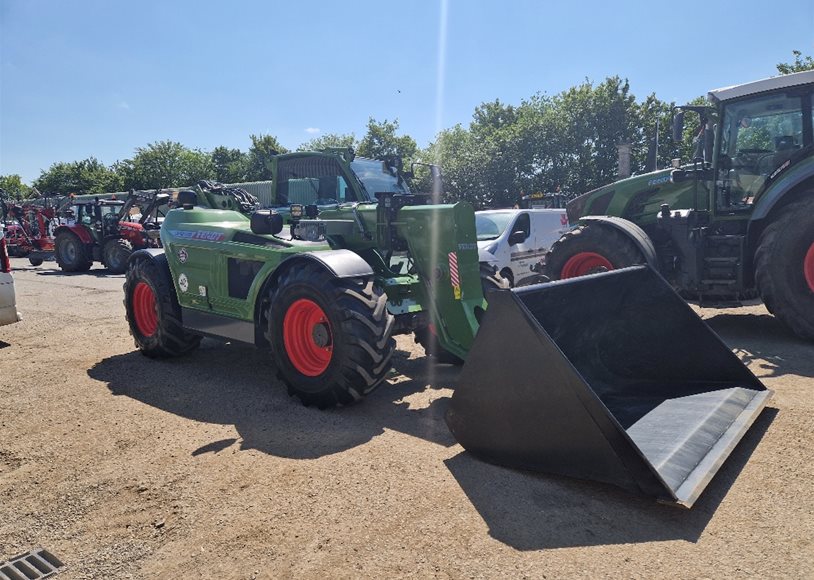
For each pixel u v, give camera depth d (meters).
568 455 2.98
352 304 4.05
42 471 3.41
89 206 16.34
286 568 2.43
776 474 3.04
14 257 21.27
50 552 2.62
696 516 2.69
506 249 8.80
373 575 2.35
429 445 3.59
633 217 7.64
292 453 3.54
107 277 14.45
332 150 8.13
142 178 54.22
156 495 3.08
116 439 3.84
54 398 4.70
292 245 4.73
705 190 6.92
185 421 4.14
